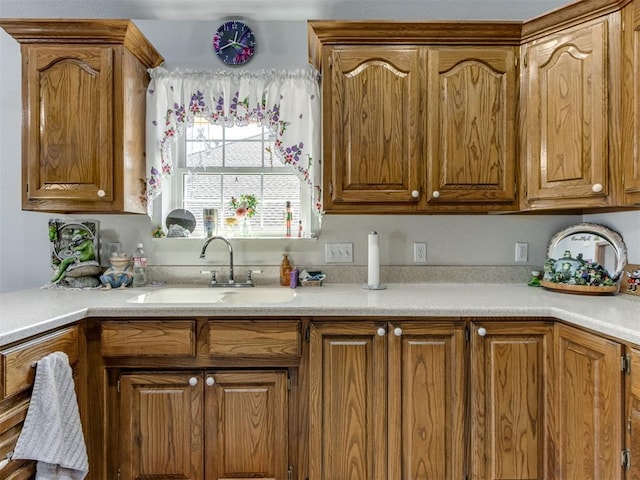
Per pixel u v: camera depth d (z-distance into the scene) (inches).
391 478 58.6
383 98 69.0
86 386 58.7
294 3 78.7
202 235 85.1
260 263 82.4
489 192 69.4
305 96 75.7
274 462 59.7
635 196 58.1
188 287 78.5
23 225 81.4
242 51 82.0
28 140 68.9
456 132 69.2
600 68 61.4
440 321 58.9
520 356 58.6
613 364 47.6
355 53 69.1
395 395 58.7
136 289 76.0
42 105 68.7
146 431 59.4
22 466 46.9
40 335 49.8
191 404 59.4
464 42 69.6
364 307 58.6
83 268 76.8
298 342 58.9
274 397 59.8
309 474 59.1
